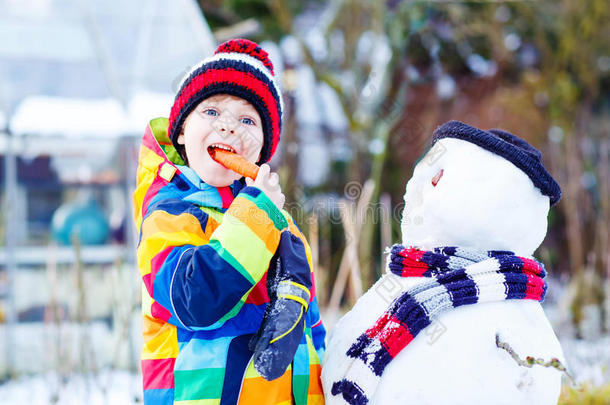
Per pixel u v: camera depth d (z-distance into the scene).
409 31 6.82
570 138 5.06
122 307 3.51
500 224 1.29
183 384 1.20
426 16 6.94
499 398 1.19
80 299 3.05
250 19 6.58
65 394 2.96
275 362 1.15
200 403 1.18
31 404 3.07
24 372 3.74
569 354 3.31
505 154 1.30
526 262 1.28
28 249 4.50
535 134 6.45
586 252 4.85
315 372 1.35
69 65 4.27
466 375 1.20
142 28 4.22
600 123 6.20
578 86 6.45
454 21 6.95
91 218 4.53
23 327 4.08
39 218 4.62
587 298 4.21
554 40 6.75
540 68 7.18
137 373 3.50
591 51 6.39
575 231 4.64
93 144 4.48
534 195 1.33
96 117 4.26
